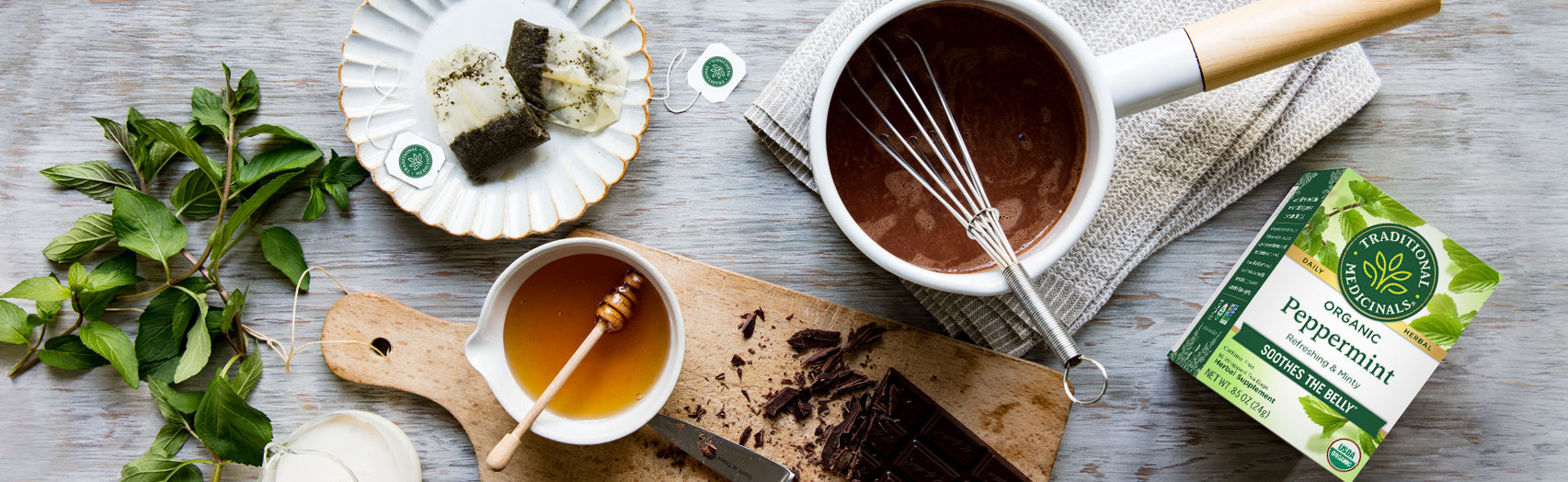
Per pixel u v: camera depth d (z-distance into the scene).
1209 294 0.75
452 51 0.72
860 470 0.71
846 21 0.71
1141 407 0.75
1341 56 0.72
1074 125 0.64
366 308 0.73
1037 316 0.59
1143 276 0.75
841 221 0.61
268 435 0.69
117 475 0.74
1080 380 0.75
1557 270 0.75
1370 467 0.76
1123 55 0.61
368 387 0.74
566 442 0.68
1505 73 0.75
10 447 0.74
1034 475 0.73
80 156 0.74
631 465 0.73
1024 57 0.64
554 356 0.72
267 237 0.73
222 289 0.73
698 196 0.75
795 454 0.73
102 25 0.74
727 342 0.73
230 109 0.73
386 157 0.71
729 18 0.75
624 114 0.72
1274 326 0.68
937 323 0.75
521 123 0.70
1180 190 0.71
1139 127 0.71
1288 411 0.68
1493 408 0.75
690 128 0.75
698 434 0.72
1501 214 0.75
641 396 0.71
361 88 0.71
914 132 0.65
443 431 0.74
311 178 0.74
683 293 0.73
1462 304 0.66
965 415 0.73
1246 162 0.73
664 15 0.75
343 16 0.75
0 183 0.74
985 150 0.65
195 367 0.70
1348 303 0.67
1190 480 0.75
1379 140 0.75
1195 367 0.71
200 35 0.74
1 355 0.74
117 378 0.74
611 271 0.72
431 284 0.74
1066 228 0.62
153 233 0.70
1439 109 0.75
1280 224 0.70
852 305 0.75
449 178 0.72
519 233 0.72
